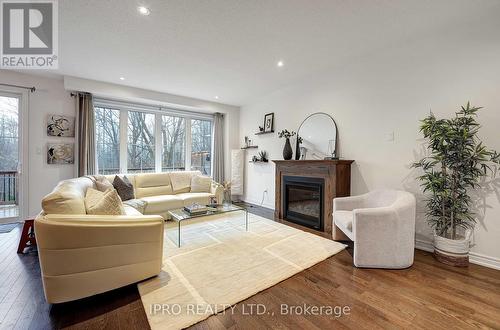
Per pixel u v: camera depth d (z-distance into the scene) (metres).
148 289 1.72
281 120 4.41
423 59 2.53
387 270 2.08
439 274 2.00
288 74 3.64
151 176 4.09
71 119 3.83
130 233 1.68
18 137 3.52
